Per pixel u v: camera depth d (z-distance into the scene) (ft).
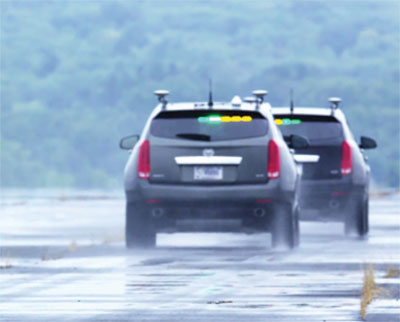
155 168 183.21
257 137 183.42
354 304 118.32
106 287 133.28
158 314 112.27
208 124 183.62
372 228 242.99
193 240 208.74
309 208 214.69
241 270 151.23
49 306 118.01
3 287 133.39
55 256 172.14
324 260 165.17
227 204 181.98
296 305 117.70
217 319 108.99
